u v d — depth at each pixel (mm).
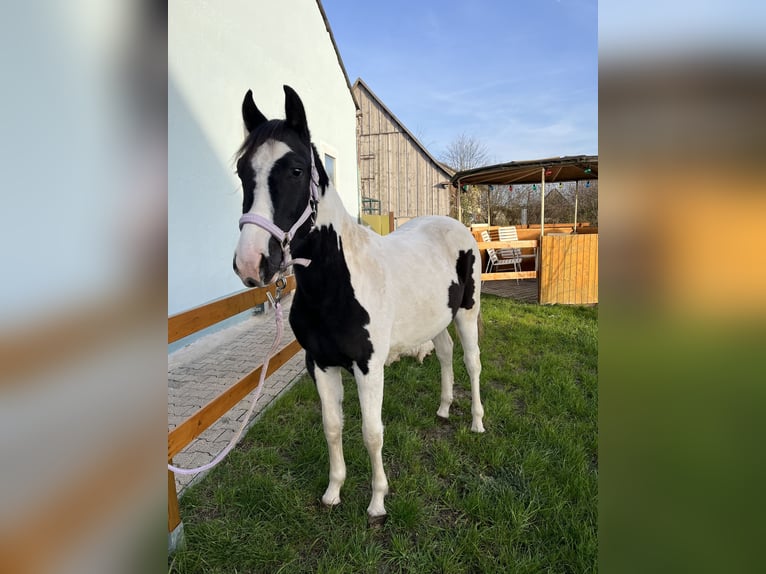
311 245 1700
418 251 2369
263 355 4379
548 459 2424
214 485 2291
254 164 1477
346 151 9664
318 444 2613
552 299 6707
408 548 1851
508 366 3914
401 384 3545
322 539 1935
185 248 4648
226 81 5293
